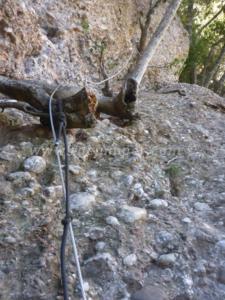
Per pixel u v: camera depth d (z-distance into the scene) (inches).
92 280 31.3
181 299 31.2
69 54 73.0
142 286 31.4
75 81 72.4
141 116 59.6
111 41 80.6
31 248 33.1
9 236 33.8
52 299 29.6
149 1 89.7
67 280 30.8
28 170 41.6
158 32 69.9
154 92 84.6
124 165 45.8
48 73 67.2
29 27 63.6
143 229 36.0
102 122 54.0
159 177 45.8
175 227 36.8
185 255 34.2
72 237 31.9
